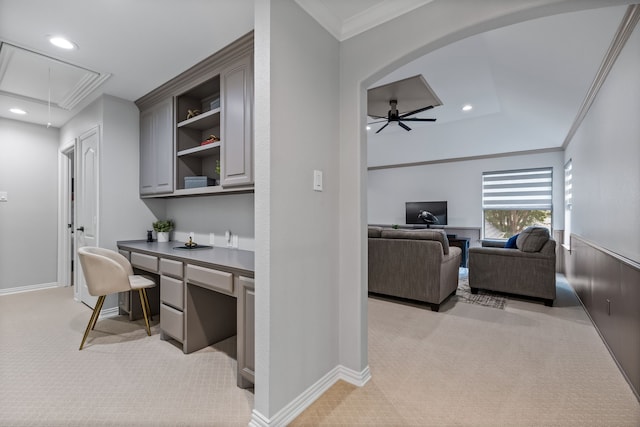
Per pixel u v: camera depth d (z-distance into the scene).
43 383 1.90
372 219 7.77
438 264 3.29
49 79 2.78
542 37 2.37
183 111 2.89
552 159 5.55
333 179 1.93
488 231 6.27
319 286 1.82
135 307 2.98
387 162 7.29
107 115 3.10
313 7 1.73
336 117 1.96
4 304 3.43
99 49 2.29
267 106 1.51
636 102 1.95
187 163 2.90
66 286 4.18
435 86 3.85
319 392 1.80
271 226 1.51
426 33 1.65
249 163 2.04
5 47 2.26
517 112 4.50
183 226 3.31
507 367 2.12
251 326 1.77
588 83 2.82
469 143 5.86
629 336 1.93
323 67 1.84
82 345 2.36
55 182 4.20
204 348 2.39
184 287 2.29
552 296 3.44
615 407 1.68
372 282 3.76
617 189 2.30
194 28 2.03
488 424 1.56
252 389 1.85
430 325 2.90
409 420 1.59
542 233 3.63
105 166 3.08
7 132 3.83
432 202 6.72
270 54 1.50
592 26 2.04
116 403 1.71
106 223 3.09
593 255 2.93
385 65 1.79
